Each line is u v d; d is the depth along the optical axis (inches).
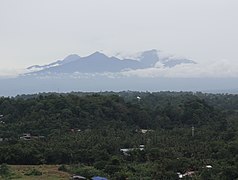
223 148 2930.6
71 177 2453.2
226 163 2610.7
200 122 4217.5
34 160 2878.9
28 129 3671.3
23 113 4079.7
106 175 2491.4
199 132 3631.9
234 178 2363.4
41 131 3609.7
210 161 2728.8
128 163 2778.1
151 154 2908.5
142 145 3272.6
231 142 3024.1
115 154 2987.2
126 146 3257.9
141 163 2787.9
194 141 3324.3
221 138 3412.9
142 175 2458.2
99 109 4082.2
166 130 3951.8
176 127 4119.1
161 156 2874.0
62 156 2896.2
